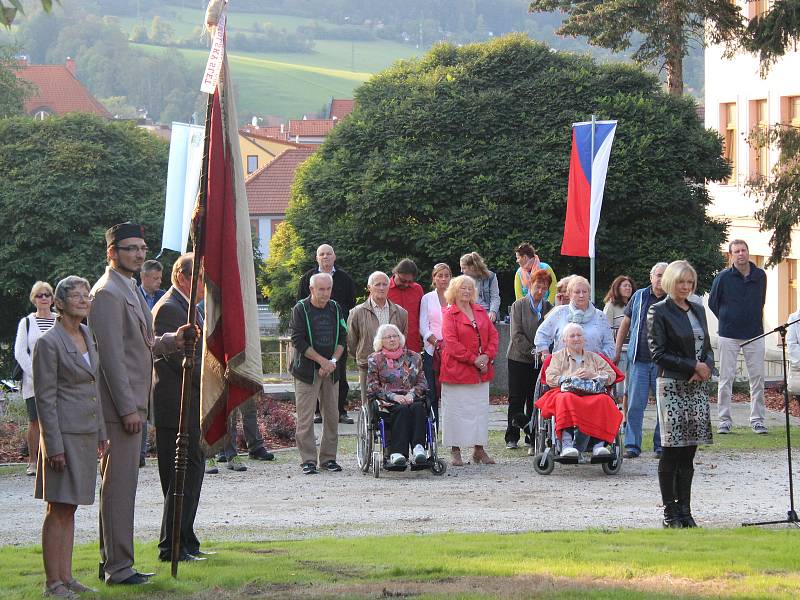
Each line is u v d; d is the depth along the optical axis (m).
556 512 11.75
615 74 29.14
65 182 47.59
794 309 34.94
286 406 20.56
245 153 94.56
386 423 14.18
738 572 8.07
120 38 175.62
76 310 8.09
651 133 27.42
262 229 81.75
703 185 29.53
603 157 19.08
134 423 8.24
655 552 8.99
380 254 27.81
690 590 7.43
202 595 7.71
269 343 46.62
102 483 8.38
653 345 10.34
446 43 31.23
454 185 27.39
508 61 29.66
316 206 29.34
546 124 28.31
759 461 14.91
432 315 15.98
